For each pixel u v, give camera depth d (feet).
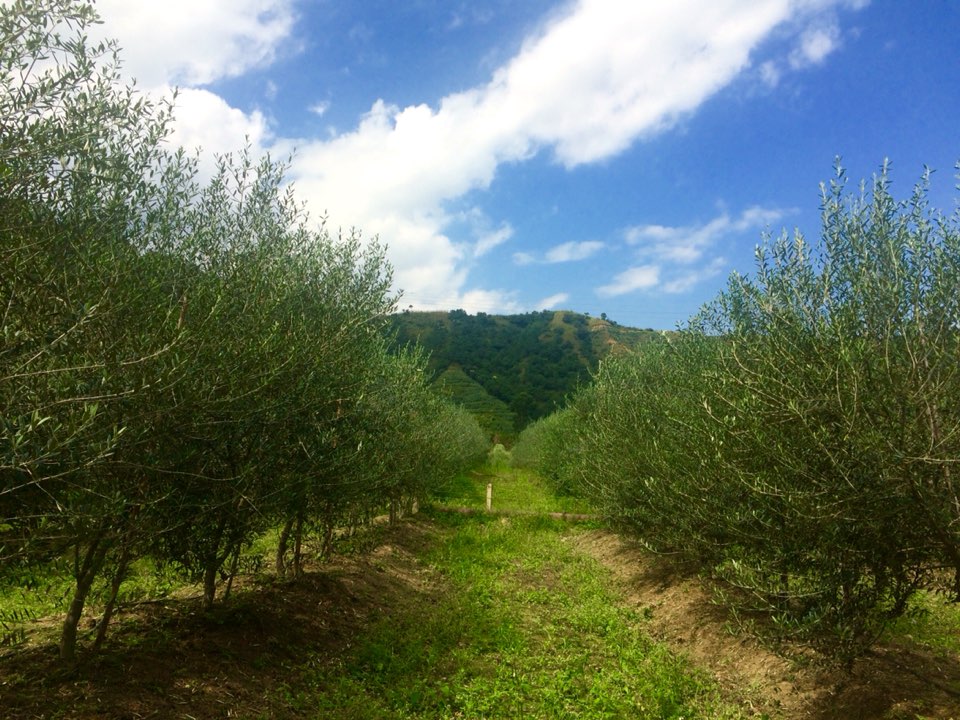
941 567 16.88
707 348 26.13
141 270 15.94
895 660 21.40
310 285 25.09
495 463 137.69
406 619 29.68
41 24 11.94
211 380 16.05
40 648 17.94
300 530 29.37
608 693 22.40
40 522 12.59
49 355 12.18
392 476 34.96
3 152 11.51
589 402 63.82
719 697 22.25
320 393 22.91
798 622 17.62
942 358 14.62
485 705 20.93
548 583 39.27
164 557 18.81
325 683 21.13
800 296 17.52
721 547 24.91
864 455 15.30
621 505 36.78
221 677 18.83
